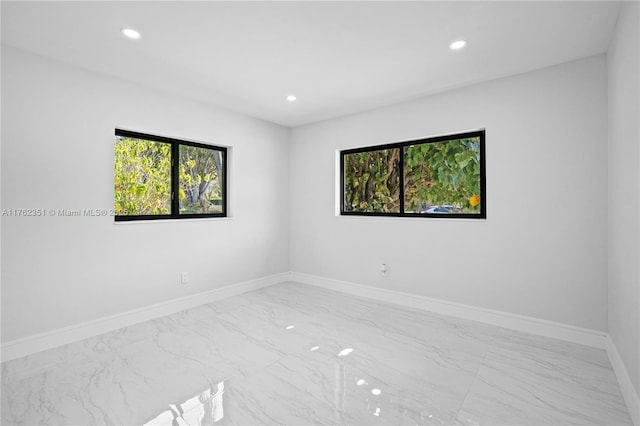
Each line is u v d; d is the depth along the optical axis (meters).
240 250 4.19
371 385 2.07
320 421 1.73
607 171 2.54
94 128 2.87
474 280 3.22
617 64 2.16
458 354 2.49
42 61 2.58
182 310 3.53
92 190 2.86
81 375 2.19
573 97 2.68
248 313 3.44
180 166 3.64
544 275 2.83
